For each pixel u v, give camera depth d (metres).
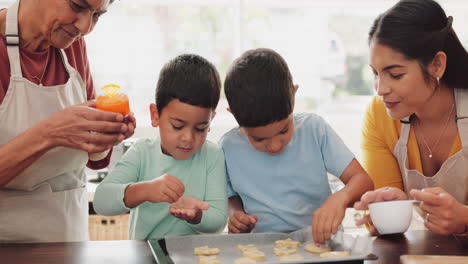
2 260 1.24
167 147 1.58
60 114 1.39
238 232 1.59
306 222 1.68
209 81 1.55
